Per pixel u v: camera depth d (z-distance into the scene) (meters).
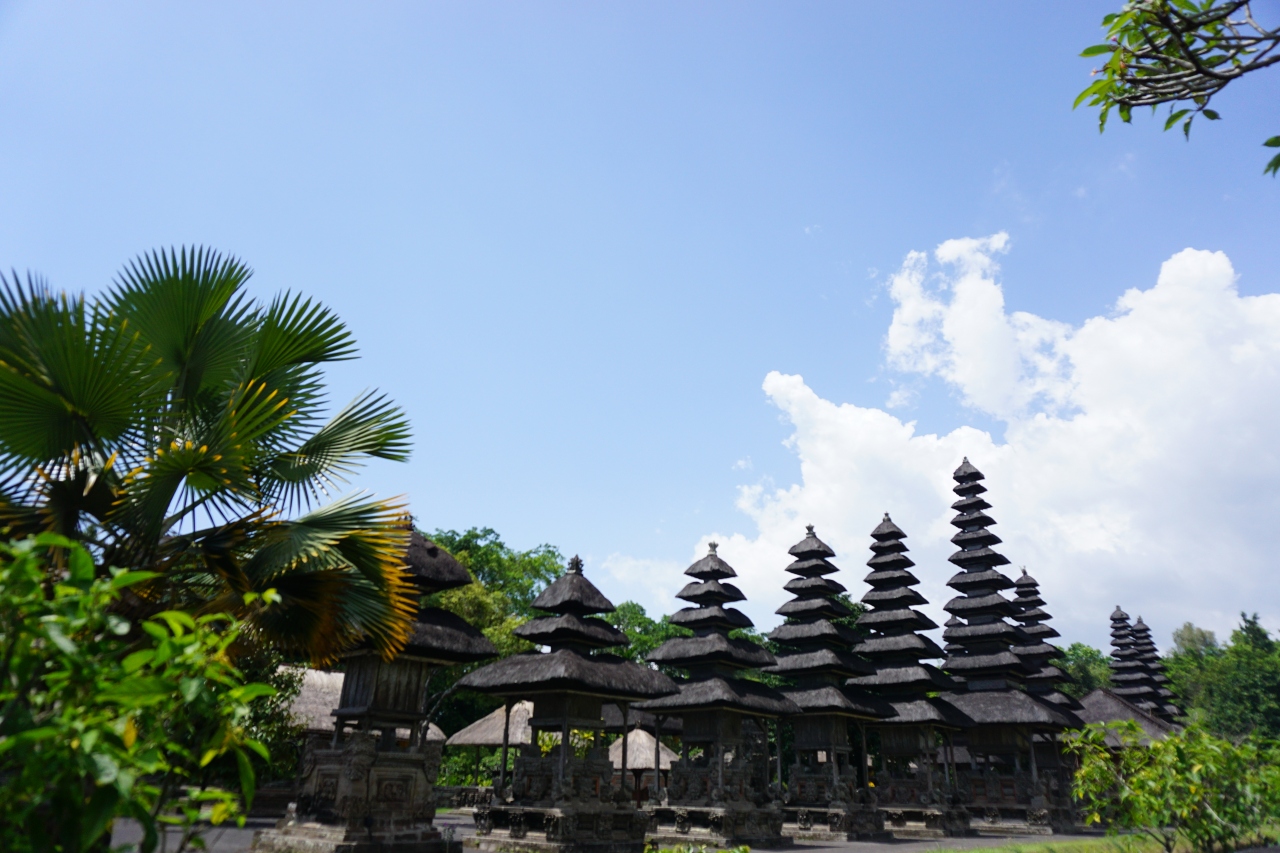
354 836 14.59
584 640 21.73
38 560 3.43
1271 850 14.38
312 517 10.12
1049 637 48.69
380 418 11.73
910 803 32.66
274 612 9.91
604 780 20.42
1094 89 5.19
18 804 3.38
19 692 3.36
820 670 33.03
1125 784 12.45
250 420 9.27
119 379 8.50
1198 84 4.85
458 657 17.30
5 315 8.08
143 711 3.73
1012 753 37.72
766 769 28.17
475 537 53.16
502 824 20.06
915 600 39.09
